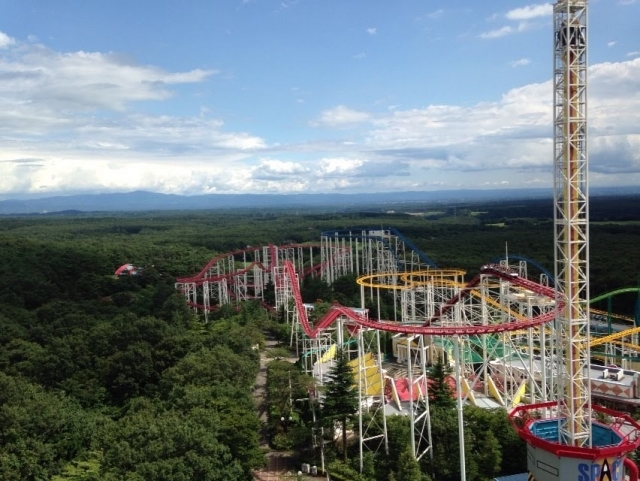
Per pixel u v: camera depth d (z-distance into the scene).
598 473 56.03
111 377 102.44
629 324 152.62
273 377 92.06
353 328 96.19
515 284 104.12
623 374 98.62
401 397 90.38
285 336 141.88
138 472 57.88
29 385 86.69
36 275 191.75
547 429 63.47
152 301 176.00
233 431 70.19
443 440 73.94
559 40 59.09
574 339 59.41
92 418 80.69
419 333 73.44
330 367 95.06
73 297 188.12
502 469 73.75
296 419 86.69
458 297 103.31
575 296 59.34
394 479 69.06
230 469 64.06
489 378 94.06
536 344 117.94
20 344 118.69
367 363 100.94
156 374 102.25
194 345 107.69
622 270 187.25
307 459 78.25
